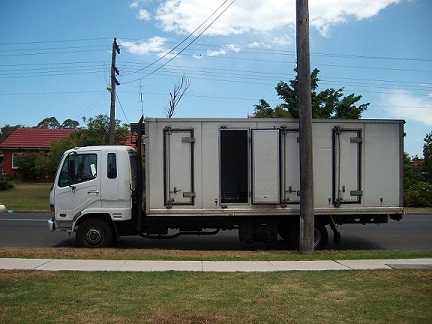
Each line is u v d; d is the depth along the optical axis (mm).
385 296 8414
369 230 19500
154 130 13703
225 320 7020
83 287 8875
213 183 13766
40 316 7105
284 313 7387
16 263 11195
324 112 30922
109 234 14086
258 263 11461
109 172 13969
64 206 14000
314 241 14172
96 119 37781
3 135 91688
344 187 13992
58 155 36531
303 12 13227
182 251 13523
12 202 30609
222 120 13773
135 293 8477
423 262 11648
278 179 13789
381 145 14117
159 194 13711
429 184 34156
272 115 33406
